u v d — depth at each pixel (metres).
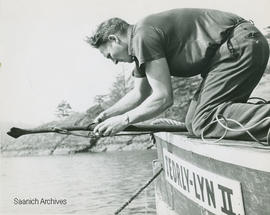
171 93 1.58
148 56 1.58
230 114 1.47
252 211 1.18
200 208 1.46
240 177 1.20
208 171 1.37
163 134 1.82
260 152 1.13
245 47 1.53
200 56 1.61
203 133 1.57
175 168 1.68
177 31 1.62
